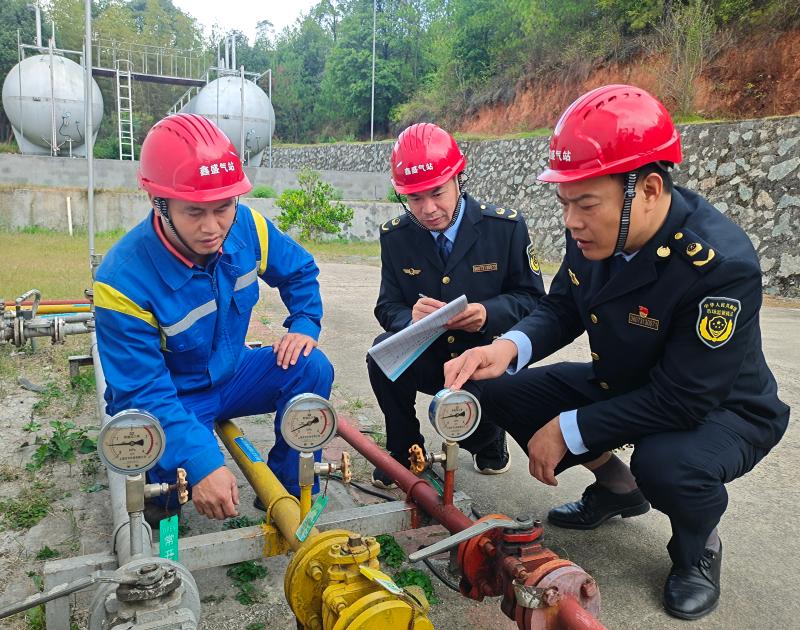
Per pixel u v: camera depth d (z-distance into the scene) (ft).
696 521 6.45
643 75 52.60
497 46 78.43
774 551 7.98
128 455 5.03
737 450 6.54
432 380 9.39
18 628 6.32
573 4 62.23
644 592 7.04
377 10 120.78
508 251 9.21
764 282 33.12
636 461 6.66
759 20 43.75
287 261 8.50
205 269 7.06
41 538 7.94
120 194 53.52
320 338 19.34
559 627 4.86
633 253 6.50
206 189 6.25
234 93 77.82
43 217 52.31
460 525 5.87
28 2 136.77
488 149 60.95
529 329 7.68
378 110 117.39
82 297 21.98
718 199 36.50
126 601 4.39
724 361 6.15
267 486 6.43
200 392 7.74
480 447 9.88
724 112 44.14
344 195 69.00
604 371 7.26
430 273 9.36
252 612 6.60
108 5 170.71
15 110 74.23
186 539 5.91
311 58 157.79
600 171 5.71
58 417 11.96
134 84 147.95
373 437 11.48
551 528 8.47
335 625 4.23
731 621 6.57
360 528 6.43
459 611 6.68
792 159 33.27
